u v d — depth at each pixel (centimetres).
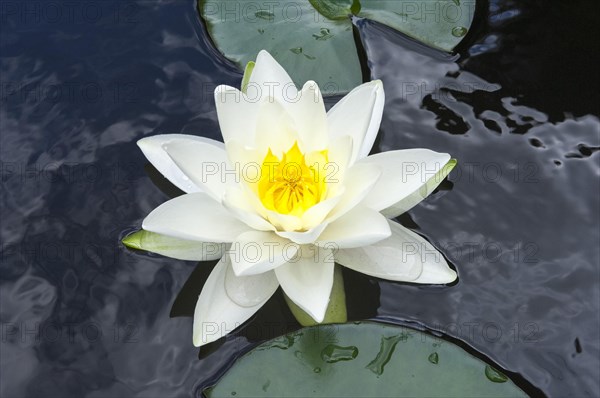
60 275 176
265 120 164
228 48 220
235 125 168
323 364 145
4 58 228
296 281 156
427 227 182
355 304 168
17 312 169
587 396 150
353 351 147
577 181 190
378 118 185
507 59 221
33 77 222
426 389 140
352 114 171
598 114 204
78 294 172
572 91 211
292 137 166
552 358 156
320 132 166
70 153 202
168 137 187
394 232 170
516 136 200
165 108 212
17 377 157
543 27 230
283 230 160
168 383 155
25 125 209
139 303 170
